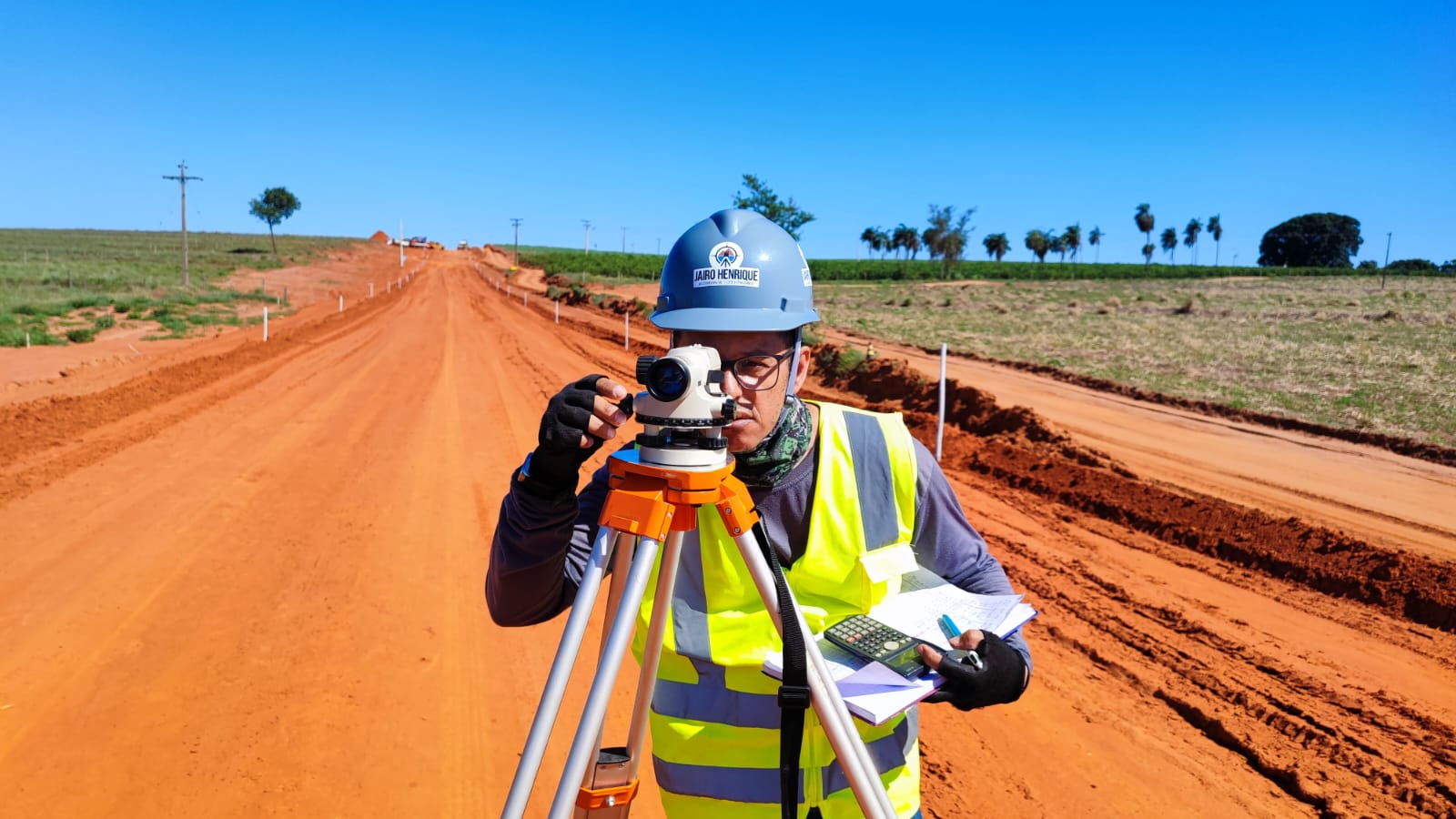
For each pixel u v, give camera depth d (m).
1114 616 5.18
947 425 11.64
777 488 1.49
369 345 22.28
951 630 1.43
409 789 3.36
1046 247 109.69
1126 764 3.61
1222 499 7.72
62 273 44.56
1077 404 13.38
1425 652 4.73
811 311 1.53
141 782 3.34
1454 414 11.63
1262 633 4.95
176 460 8.75
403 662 4.46
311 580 5.57
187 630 4.75
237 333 24.55
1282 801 3.36
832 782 1.48
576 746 1.17
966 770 3.57
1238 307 34.22
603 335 27.17
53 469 8.22
